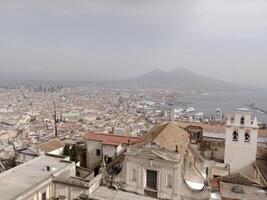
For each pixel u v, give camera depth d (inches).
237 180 2004.2
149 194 1926.7
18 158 2837.1
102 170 2116.1
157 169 1894.7
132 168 1975.9
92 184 1942.7
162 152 1865.2
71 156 2876.5
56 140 3235.7
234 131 2504.9
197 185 1953.7
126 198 1891.0
